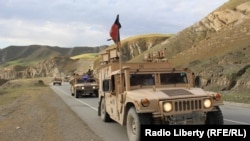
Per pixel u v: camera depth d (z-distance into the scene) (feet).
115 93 36.42
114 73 36.65
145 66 37.60
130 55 556.92
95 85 101.30
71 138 33.73
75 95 100.01
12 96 116.26
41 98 96.94
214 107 29.60
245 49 135.54
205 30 271.90
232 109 57.93
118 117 35.40
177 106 27.86
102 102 45.78
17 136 35.53
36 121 46.83
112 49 41.93
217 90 103.40
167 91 30.25
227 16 253.44
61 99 93.40
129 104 31.73
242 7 247.09
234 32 198.90
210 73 113.70
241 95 82.23
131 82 33.14
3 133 37.81
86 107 68.23
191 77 35.14
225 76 105.81
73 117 50.55
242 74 105.19
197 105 28.40
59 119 48.37
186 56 218.79
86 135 35.22
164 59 39.14
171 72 34.42
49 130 38.81
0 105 83.46
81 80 104.17
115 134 36.19
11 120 49.47
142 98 28.55
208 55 190.39
